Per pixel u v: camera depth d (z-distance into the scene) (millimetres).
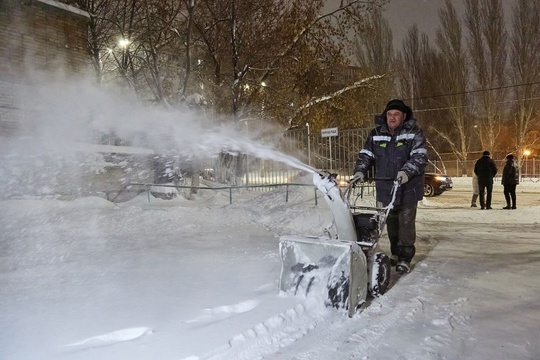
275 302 4184
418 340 3637
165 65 18391
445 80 41625
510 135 41406
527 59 36938
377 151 5516
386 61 38750
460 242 7691
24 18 13984
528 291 4855
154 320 3781
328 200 4598
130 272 5555
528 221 10453
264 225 9547
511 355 3361
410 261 5758
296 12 17953
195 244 7527
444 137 42406
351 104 20375
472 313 4227
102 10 20328
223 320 3762
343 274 4152
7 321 3799
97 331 3549
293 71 18344
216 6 17516
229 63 18469
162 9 15953
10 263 6355
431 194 20375
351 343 3582
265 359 3289
